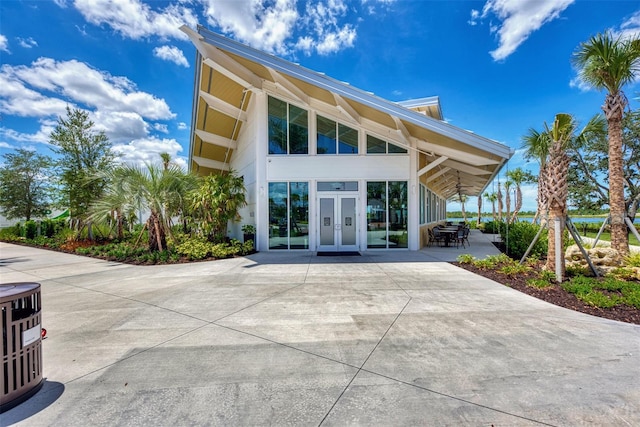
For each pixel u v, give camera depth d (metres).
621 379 2.68
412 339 3.59
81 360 3.12
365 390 2.55
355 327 3.98
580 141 9.46
